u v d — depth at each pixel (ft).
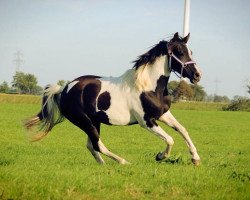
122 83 35.96
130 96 35.35
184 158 38.37
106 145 64.64
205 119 145.07
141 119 35.35
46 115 39.19
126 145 65.46
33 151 49.67
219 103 256.32
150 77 35.17
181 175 30.68
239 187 28.63
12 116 119.85
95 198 25.31
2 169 31.14
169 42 35.32
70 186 26.76
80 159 41.93
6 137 69.67
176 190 27.55
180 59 35.12
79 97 37.04
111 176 29.91
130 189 27.27
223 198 25.80
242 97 242.78
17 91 385.91
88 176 29.55
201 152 55.31
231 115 176.35
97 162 38.29
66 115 38.40
